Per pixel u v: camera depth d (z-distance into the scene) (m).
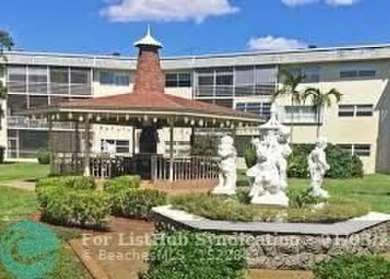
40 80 48.38
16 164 41.62
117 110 21.69
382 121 39.94
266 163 11.61
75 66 48.38
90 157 24.16
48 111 22.72
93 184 18.64
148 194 13.95
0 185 21.97
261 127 11.91
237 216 10.34
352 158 34.34
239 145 43.25
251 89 45.09
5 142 48.06
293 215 10.40
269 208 10.78
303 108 42.34
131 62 48.56
